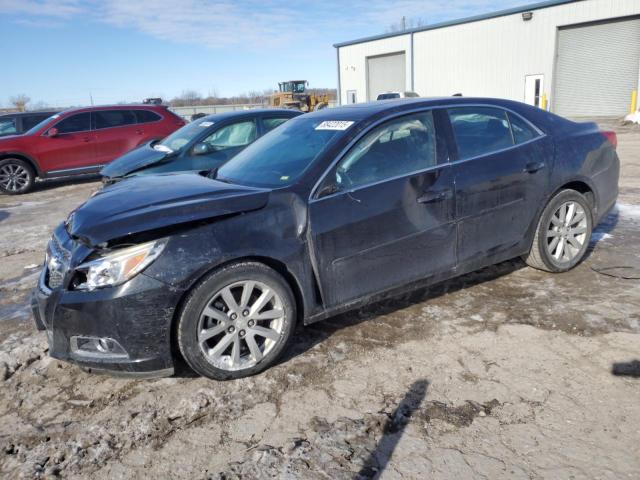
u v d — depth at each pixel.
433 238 3.58
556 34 26.06
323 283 3.24
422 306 3.91
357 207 3.28
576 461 2.27
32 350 3.63
